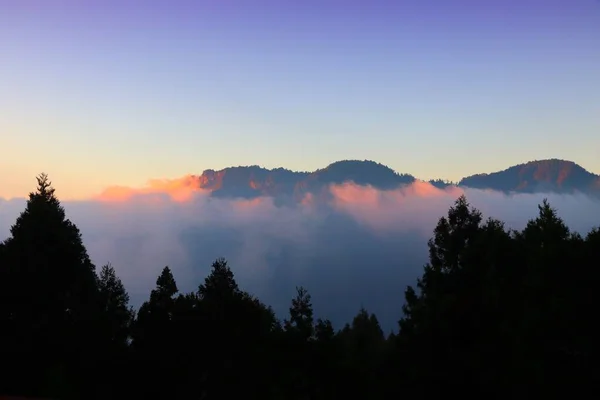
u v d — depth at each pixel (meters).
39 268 29.58
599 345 19.39
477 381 21.61
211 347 31.77
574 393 19.52
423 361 23.23
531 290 22.44
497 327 22.59
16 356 26.27
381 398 29.28
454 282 25.73
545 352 20.44
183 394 31.23
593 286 20.19
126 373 30.30
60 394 24.44
